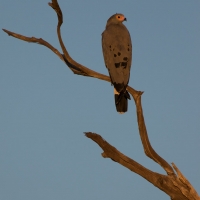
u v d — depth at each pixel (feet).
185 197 31.73
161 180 32.09
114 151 32.42
